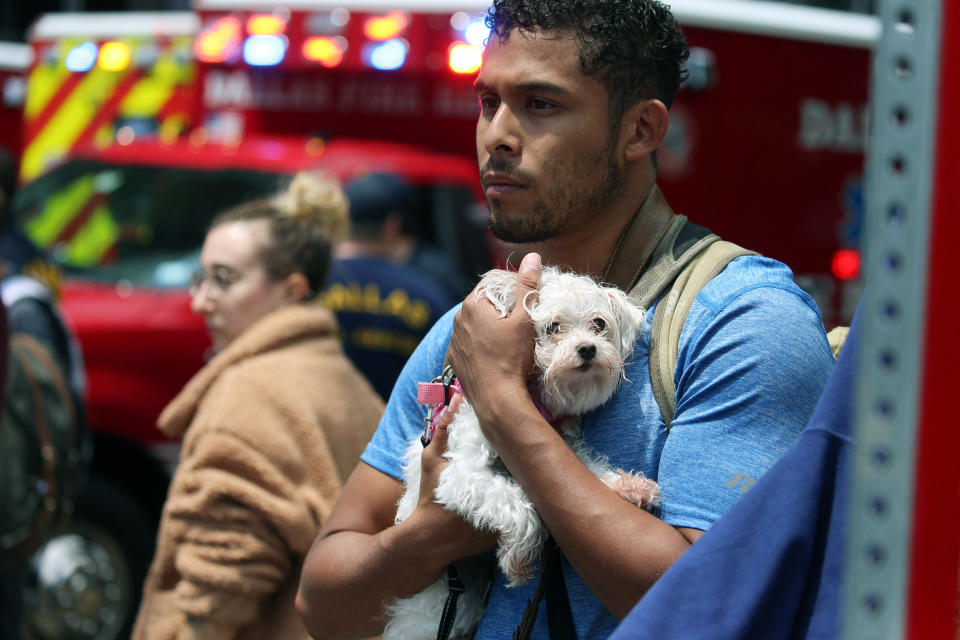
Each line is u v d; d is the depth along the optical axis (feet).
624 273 6.11
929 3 3.36
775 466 4.64
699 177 21.79
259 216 10.06
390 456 6.59
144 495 18.26
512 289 5.92
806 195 23.47
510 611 5.90
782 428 5.29
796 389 5.33
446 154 21.40
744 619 4.49
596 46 5.76
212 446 8.73
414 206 18.11
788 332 5.44
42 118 25.63
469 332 5.86
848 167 24.09
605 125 5.87
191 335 17.94
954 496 3.41
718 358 5.43
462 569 6.20
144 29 24.57
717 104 22.00
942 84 3.36
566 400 5.75
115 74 24.56
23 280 13.25
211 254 9.97
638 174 6.15
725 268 5.81
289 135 22.40
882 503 3.43
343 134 22.02
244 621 8.68
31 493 11.96
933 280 3.37
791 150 23.16
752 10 22.39
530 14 5.84
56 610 17.47
